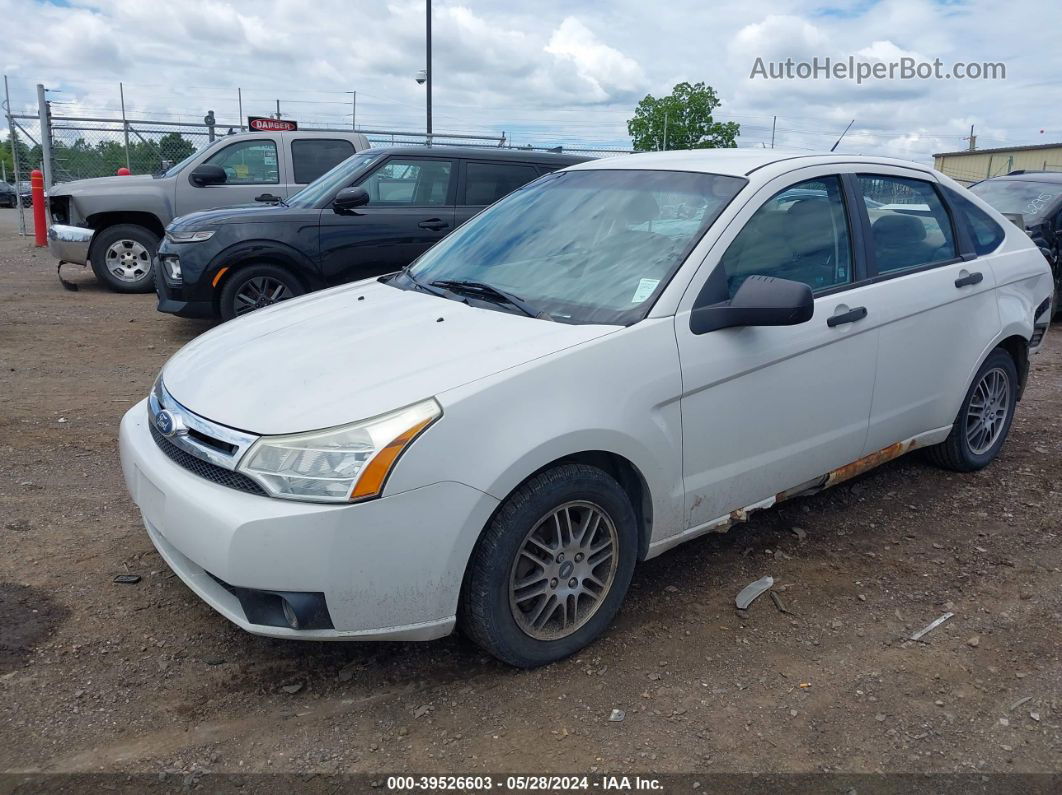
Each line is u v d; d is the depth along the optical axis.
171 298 7.91
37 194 15.73
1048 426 5.90
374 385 2.82
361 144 11.12
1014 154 39.38
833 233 3.87
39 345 7.80
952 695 2.99
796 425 3.66
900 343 4.04
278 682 3.00
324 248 7.92
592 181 4.15
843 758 2.68
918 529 4.28
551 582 3.03
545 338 3.05
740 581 3.76
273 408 2.80
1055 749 2.73
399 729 2.77
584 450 2.94
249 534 2.61
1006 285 4.69
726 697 2.96
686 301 3.27
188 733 2.73
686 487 3.32
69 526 4.08
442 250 4.28
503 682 3.02
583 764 2.62
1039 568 3.90
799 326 3.57
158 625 3.30
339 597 2.64
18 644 3.13
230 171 10.80
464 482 2.70
